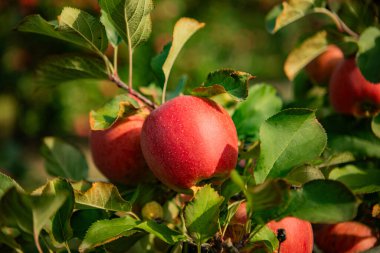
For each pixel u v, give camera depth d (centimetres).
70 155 87
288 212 62
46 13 200
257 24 361
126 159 74
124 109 70
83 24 71
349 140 79
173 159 67
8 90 279
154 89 82
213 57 334
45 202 59
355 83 81
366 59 77
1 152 209
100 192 66
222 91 68
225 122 69
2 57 266
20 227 61
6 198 59
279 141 66
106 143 74
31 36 264
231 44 351
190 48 315
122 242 69
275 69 368
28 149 293
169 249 70
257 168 66
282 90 307
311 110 67
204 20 332
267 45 364
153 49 280
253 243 65
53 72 76
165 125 68
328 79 91
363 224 75
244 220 68
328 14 81
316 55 84
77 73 76
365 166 77
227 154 68
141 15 71
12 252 67
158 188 75
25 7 231
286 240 67
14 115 294
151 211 72
